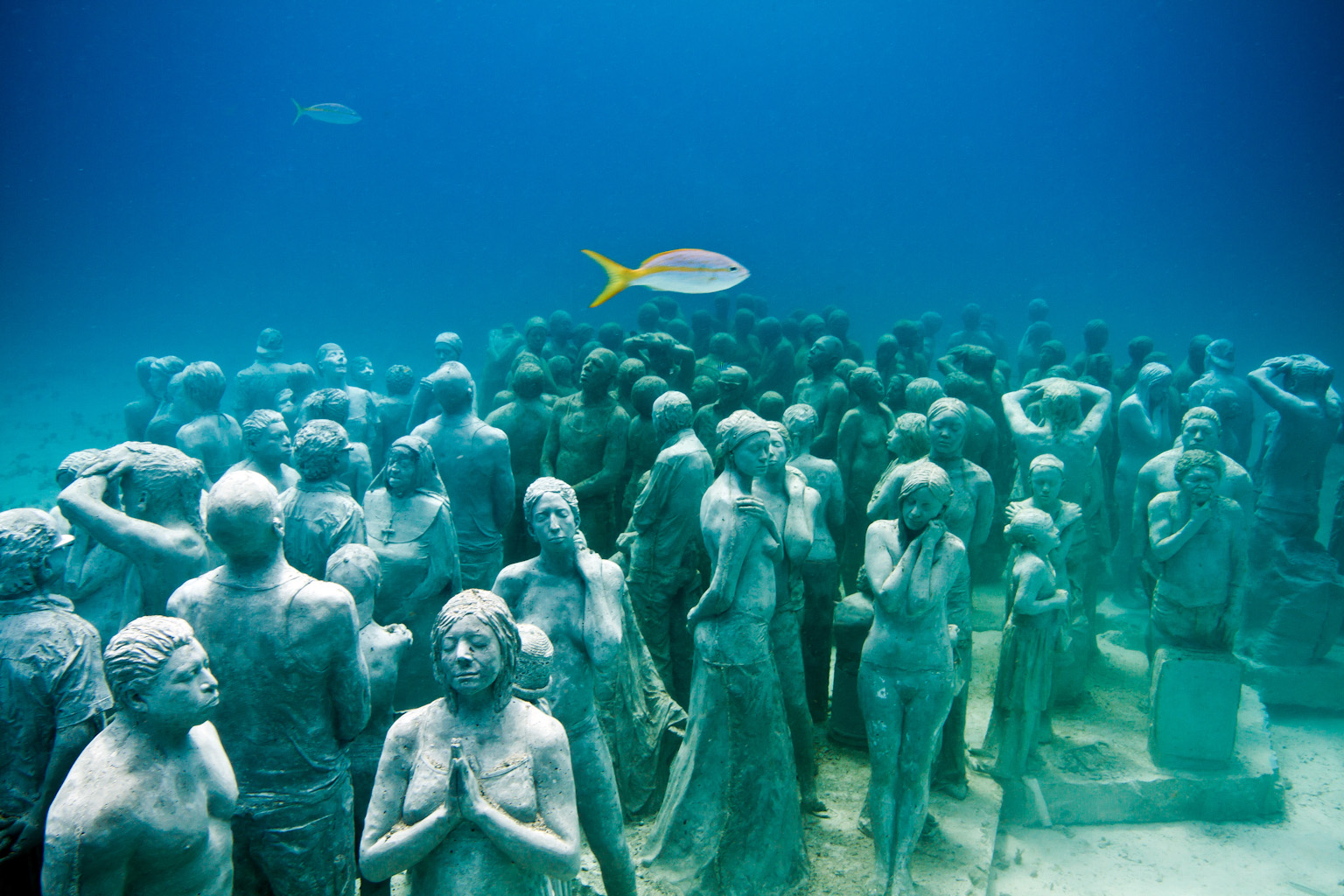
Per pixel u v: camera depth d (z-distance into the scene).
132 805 2.78
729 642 5.09
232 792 3.16
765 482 5.59
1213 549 6.63
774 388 13.25
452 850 2.86
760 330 13.30
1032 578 6.12
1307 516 8.88
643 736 5.85
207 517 3.52
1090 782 6.65
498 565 7.26
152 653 2.78
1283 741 8.10
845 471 8.95
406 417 10.04
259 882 3.89
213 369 7.91
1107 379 11.85
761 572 5.13
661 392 8.20
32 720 3.48
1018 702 6.40
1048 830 6.56
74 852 2.70
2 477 19.97
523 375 8.63
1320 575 8.60
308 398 7.07
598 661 4.29
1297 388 8.70
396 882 4.70
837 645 6.68
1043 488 6.60
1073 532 6.86
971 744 6.96
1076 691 7.68
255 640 3.62
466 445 6.91
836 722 6.77
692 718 5.26
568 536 4.41
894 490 6.45
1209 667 6.68
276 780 3.77
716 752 5.13
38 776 3.52
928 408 7.61
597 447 8.26
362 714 3.96
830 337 10.20
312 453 5.11
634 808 5.81
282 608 3.63
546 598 4.46
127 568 4.64
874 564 5.00
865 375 8.80
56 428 25.03
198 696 2.86
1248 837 6.60
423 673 5.59
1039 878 6.09
